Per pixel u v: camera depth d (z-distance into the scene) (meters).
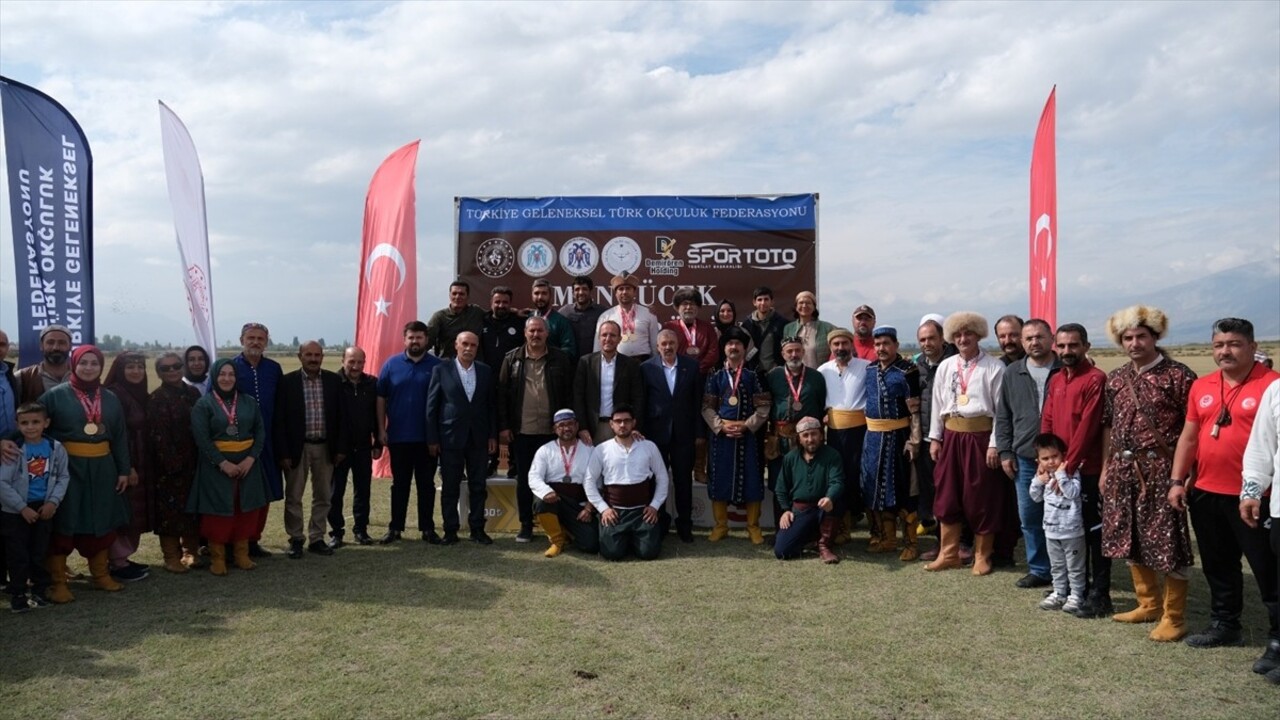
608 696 4.11
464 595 5.84
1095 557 5.47
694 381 7.69
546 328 7.59
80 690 4.21
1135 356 5.04
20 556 5.52
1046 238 7.23
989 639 4.94
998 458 6.30
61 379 6.29
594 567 6.66
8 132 7.07
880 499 7.03
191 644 4.87
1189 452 4.81
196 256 8.45
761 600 5.73
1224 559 4.77
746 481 7.54
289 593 5.93
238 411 6.52
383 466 11.65
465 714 3.91
